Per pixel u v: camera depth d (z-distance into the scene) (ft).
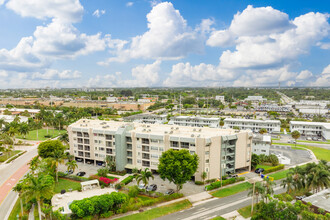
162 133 311.27
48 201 218.79
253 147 383.45
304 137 544.21
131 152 321.93
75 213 188.14
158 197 239.50
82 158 356.38
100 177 279.28
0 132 460.14
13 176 298.76
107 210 199.82
